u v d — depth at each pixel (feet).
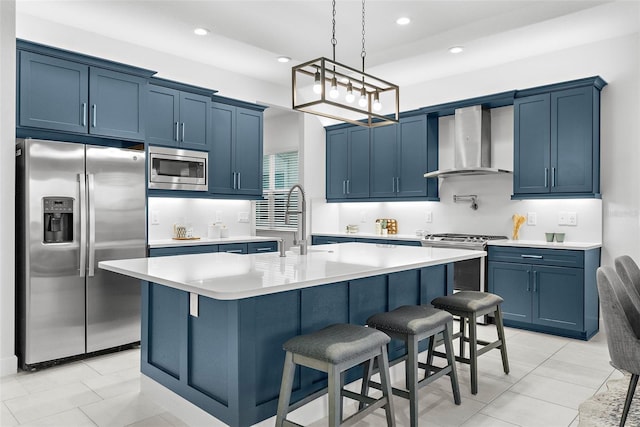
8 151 10.18
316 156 20.43
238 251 15.33
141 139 12.96
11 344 10.23
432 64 16.01
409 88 18.57
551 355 11.41
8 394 8.98
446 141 17.56
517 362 10.87
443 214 17.67
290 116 23.13
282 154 23.82
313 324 7.86
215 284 6.25
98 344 11.39
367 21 12.37
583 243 13.75
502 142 16.03
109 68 12.33
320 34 13.34
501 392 9.04
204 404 7.38
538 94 14.26
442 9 11.66
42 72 11.17
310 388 7.73
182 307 7.86
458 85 17.13
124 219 11.90
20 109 10.82
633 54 13.28
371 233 19.86
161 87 14.10
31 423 7.73
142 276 7.24
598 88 13.58
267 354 7.16
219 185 15.98
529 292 13.62
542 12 11.75
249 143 17.02
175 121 14.44
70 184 10.89
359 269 7.66
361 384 8.68
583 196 13.35
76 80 11.73
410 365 7.45
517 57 15.28
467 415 8.02
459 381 9.65
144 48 14.51
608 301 6.82
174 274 7.16
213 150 15.81
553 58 14.79
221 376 7.11
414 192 17.51
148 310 8.86
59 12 11.96
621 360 6.78
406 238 16.72
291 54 15.01
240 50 14.80
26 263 10.34
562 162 13.76
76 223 11.00
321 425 7.64
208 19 12.41
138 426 7.64
